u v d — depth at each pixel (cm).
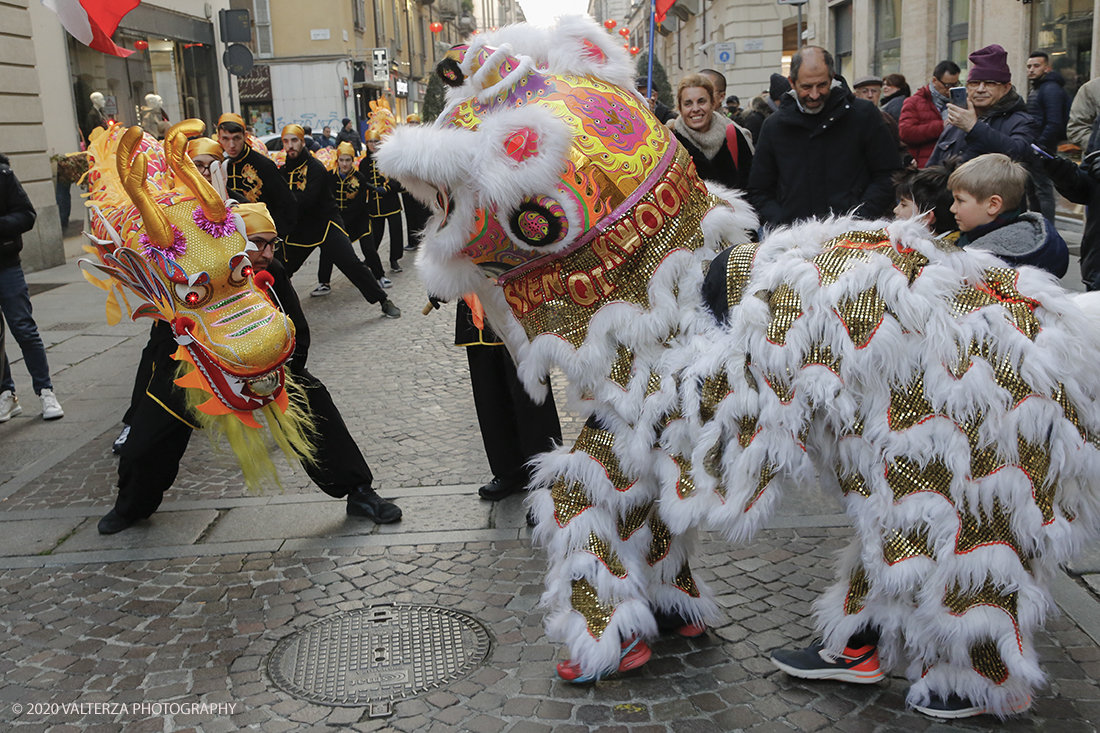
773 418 233
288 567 371
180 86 1961
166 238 308
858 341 225
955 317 225
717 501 246
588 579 269
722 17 2716
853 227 242
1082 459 225
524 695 279
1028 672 232
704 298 255
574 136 246
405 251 1390
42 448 544
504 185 238
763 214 516
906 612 244
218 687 290
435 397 611
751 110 754
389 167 254
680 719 264
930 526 229
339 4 3500
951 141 586
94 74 1538
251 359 317
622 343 258
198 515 426
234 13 1533
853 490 238
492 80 256
